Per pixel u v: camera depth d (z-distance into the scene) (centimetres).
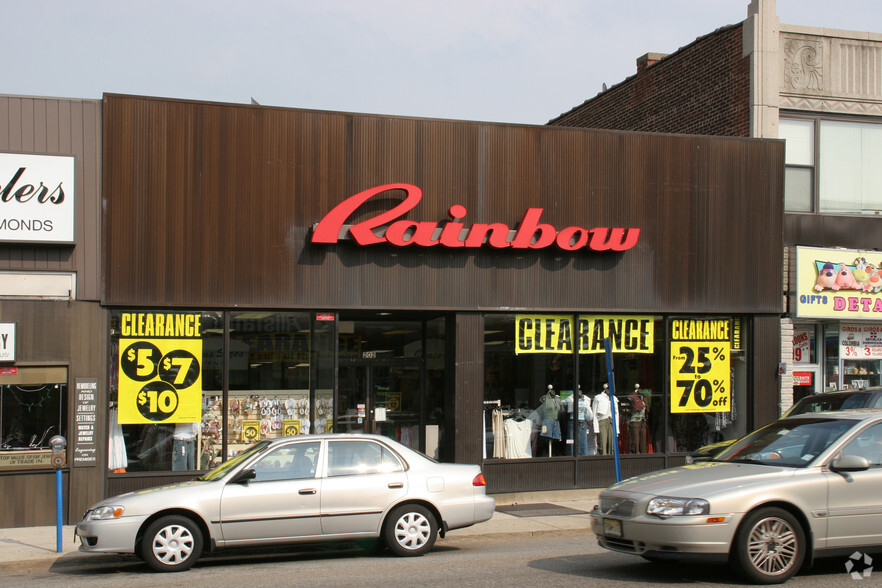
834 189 1895
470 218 1582
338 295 1505
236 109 1470
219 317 1463
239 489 1027
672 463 1680
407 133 1555
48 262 1379
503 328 1606
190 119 1448
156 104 1433
